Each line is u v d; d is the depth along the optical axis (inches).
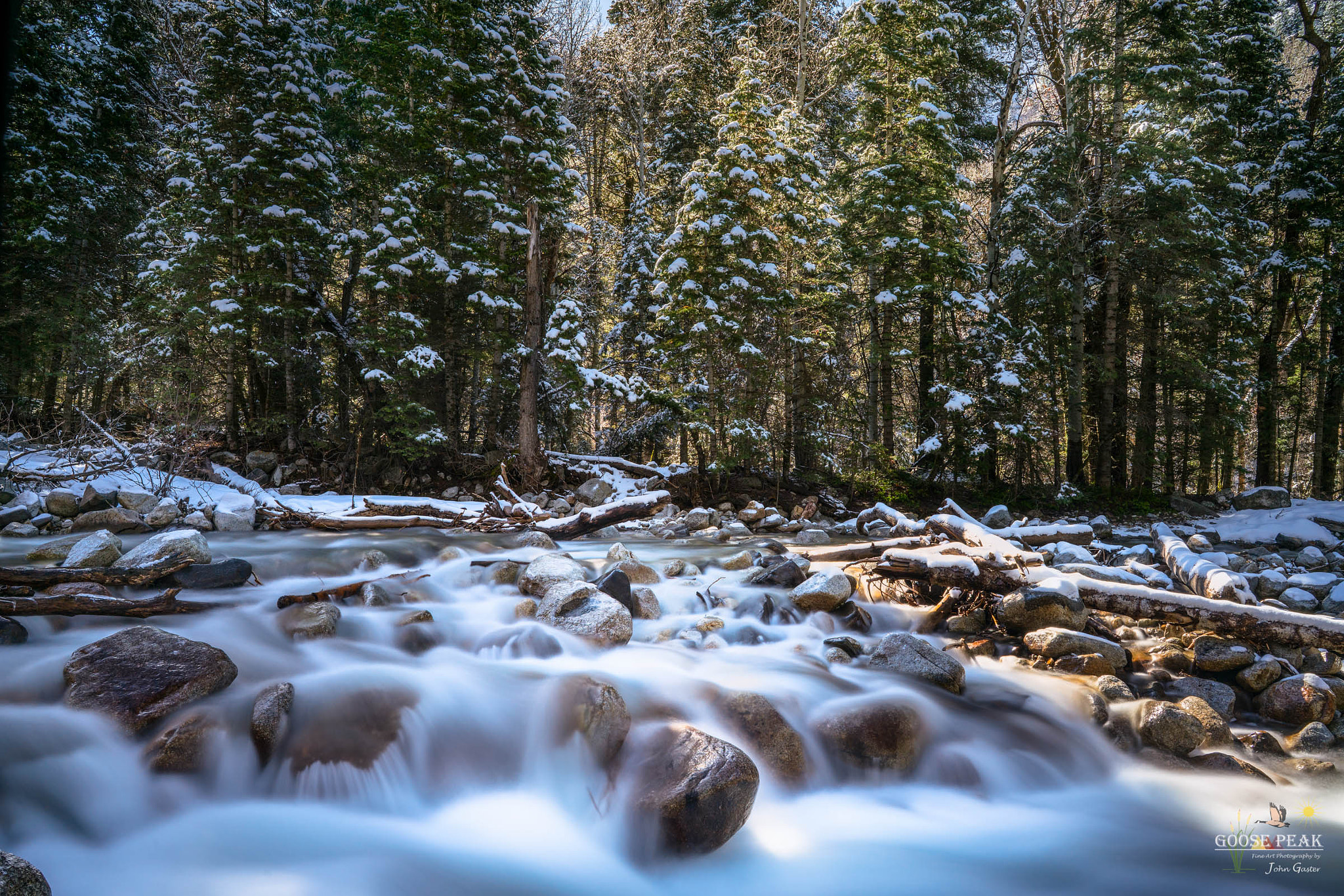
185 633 204.8
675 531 502.3
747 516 572.1
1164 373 756.6
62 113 698.2
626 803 150.9
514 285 671.8
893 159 688.4
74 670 166.7
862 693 208.5
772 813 166.9
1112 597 271.3
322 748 157.4
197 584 249.1
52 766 142.4
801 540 461.7
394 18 621.6
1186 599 260.1
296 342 689.6
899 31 698.2
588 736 163.9
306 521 443.5
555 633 226.5
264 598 245.4
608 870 146.6
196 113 678.5
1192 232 666.2
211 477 551.5
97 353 709.9
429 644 223.3
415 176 636.7
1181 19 700.7
